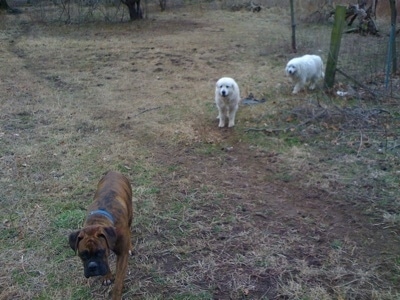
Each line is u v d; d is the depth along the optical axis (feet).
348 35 32.91
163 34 37.96
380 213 11.45
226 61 27.86
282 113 18.49
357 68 23.38
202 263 9.80
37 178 13.65
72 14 47.62
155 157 15.14
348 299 8.67
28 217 11.59
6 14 49.57
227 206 12.03
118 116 18.98
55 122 18.26
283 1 50.72
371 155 14.51
